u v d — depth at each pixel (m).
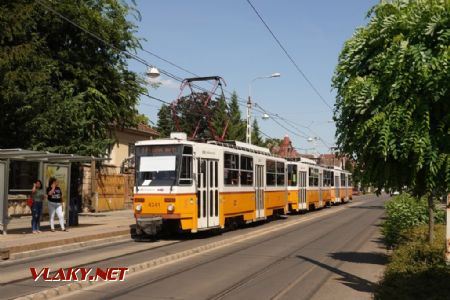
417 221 20.12
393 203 22.38
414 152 6.57
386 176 7.10
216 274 11.90
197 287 10.36
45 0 26.48
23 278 11.09
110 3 30.09
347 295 9.80
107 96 30.67
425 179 6.74
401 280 9.16
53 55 29.08
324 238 20.17
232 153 22.38
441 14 6.62
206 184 19.94
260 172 26.19
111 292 9.77
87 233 18.80
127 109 31.97
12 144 25.34
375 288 9.58
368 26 7.43
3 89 23.12
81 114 26.77
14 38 24.81
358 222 28.33
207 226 19.80
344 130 7.67
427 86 6.41
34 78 23.98
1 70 22.94
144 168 18.98
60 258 14.25
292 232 22.64
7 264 13.17
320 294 9.88
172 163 18.72
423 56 6.48
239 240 19.34
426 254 11.65
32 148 25.09
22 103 23.89
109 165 34.28
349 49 7.55
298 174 34.81
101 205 32.44
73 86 28.05
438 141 6.57
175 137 19.47
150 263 13.08
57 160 20.72
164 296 9.48
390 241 17.30
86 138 28.83
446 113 6.55
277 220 29.83
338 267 13.10
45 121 24.95
